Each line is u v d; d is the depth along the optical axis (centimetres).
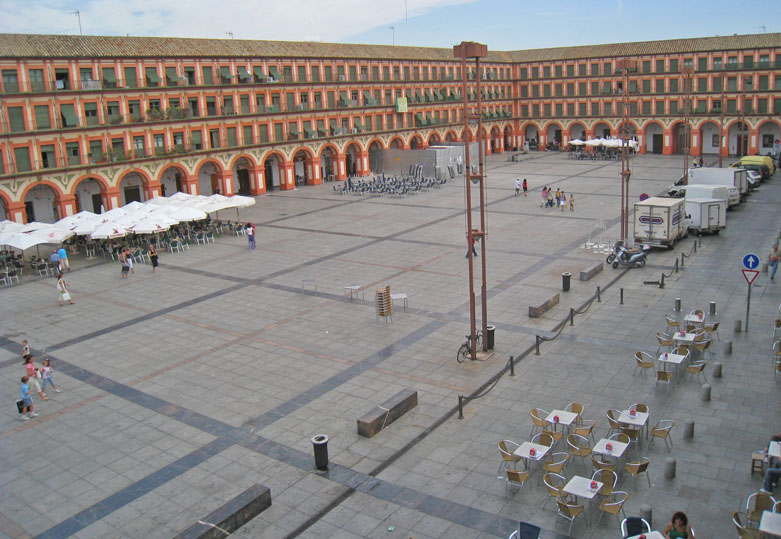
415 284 3206
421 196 6081
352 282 3291
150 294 3281
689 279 3125
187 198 4756
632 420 1655
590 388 2011
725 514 1384
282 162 6838
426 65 8631
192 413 1972
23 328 2855
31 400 2019
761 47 7981
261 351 2434
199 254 4109
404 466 1633
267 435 1817
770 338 2333
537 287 3081
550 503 1462
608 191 5912
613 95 9206
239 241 4444
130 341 2620
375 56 7794
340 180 7550
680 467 1566
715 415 1811
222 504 1512
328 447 1734
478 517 1419
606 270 3347
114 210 4291
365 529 1393
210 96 6059
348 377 2167
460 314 2739
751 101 8206
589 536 1342
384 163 7862
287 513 1455
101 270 3881
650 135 9325
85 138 5094
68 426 1934
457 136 9325
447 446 1720
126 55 5328
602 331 2489
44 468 1709
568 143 9256
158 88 5575
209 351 2462
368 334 2556
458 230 4469
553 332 2494
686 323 2341
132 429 1895
